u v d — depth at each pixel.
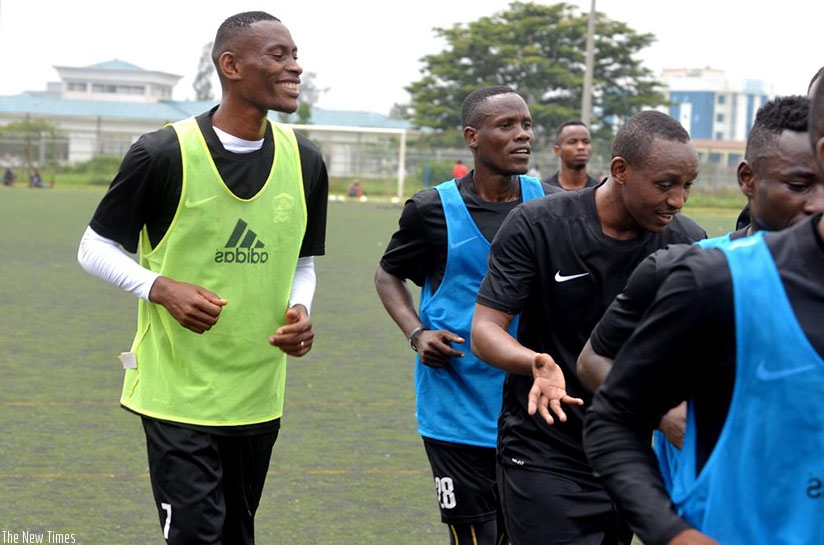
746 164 2.75
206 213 4.08
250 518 4.38
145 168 4.00
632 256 3.65
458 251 4.67
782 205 2.62
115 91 121.19
